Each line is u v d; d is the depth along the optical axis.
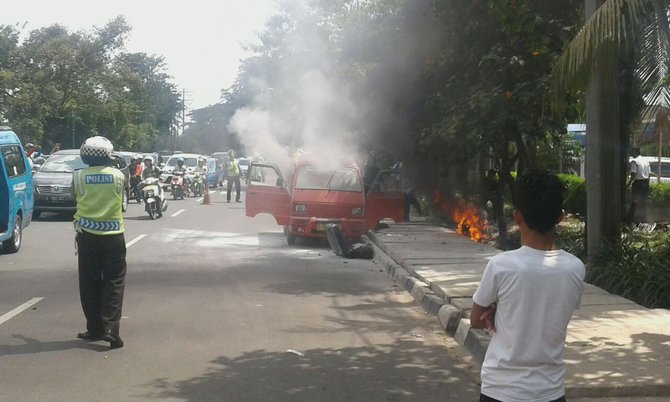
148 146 70.44
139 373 6.95
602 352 7.13
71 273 12.52
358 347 7.98
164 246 16.19
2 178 13.91
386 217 17.38
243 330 8.63
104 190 7.83
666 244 11.69
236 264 13.76
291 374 6.97
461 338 8.13
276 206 16.83
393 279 12.33
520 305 3.48
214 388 6.54
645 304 9.49
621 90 11.73
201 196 35.28
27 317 9.23
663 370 6.57
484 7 14.00
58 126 49.28
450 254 13.70
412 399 6.30
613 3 7.64
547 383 3.47
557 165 25.23
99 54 49.47
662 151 12.13
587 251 11.70
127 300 10.27
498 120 14.08
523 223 3.62
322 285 11.70
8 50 46.16
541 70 13.76
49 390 6.45
